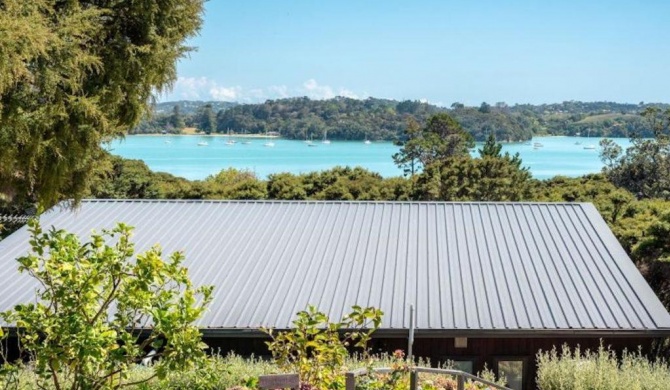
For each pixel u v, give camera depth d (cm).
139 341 1123
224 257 1427
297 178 3428
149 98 1117
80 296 503
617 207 2533
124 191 3306
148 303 516
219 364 693
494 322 1182
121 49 1022
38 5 871
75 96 952
